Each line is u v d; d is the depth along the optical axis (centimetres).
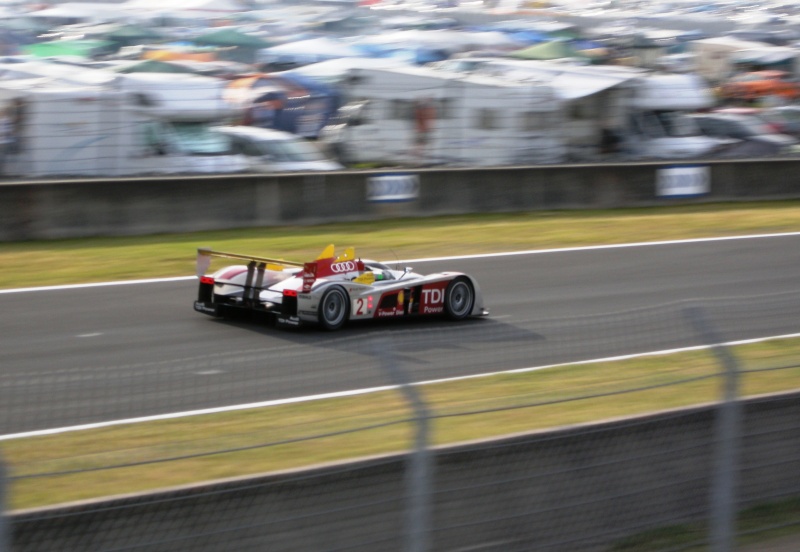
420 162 4200
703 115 5122
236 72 6638
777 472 1184
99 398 1381
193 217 2941
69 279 2298
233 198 3003
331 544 879
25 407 1330
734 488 1087
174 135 3778
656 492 1079
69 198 2747
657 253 2981
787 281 2711
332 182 3177
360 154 4325
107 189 2797
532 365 1639
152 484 1041
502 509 972
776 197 4097
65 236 2752
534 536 991
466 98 4144
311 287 1834
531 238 3092
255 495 846
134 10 10038
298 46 7406
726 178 3975
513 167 3531
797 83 6775
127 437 1233
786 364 1616
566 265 2742
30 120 3409
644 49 7144
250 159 3959
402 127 4256
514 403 1355
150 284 2294
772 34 9300
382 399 1454
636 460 1065
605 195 3709
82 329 1875
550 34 9288
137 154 3647
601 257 2878
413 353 1694
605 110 4578
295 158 4034
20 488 1012
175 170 3719
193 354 1720
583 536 1027
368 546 895
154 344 1784
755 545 1125
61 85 3606
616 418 1059
